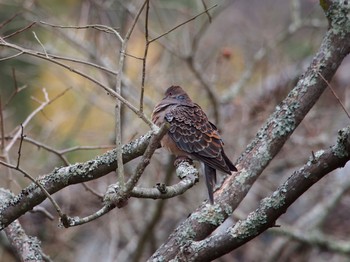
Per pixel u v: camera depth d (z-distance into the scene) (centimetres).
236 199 668
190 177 614
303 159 1267
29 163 1263
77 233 1378
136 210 1298
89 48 1304
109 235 1329
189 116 809
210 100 1189
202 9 1282
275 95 1272
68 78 1355
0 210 652
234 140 1291
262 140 689
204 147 789
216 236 589
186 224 658
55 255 1244
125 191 546
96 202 1252
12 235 726
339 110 1355
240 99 1300
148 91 1370
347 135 552
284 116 690
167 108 823
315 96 691
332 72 696
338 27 700
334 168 563
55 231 1252
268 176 1297
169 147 805
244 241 584
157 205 1120
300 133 1341
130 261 1284
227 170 685
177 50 1227
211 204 648
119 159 580
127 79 1261
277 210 575
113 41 1399
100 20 1220
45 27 1245
